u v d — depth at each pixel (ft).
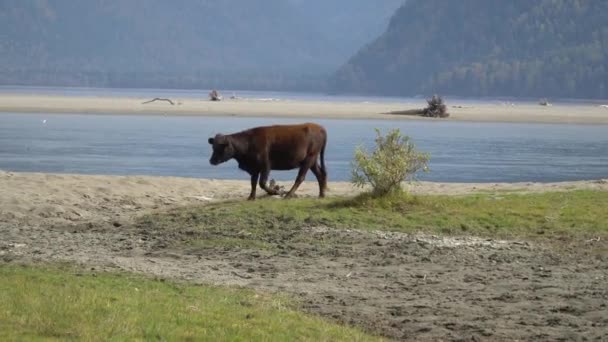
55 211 110.22
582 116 483.51
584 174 197.36
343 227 99.25
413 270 83.15
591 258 88.43
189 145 244.01
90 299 63.52
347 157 221.46
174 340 56.08
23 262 81.61
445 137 305.73
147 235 97.71
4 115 366.63
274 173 177.37
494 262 86.63
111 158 206.80
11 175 133.28
